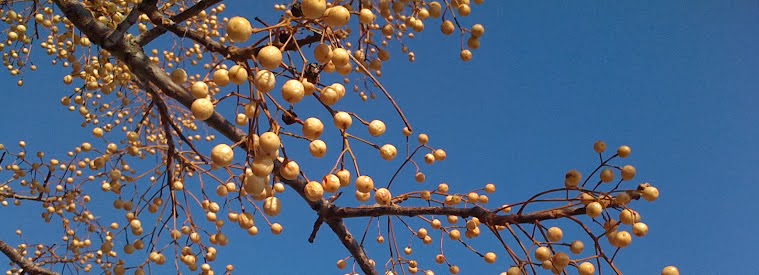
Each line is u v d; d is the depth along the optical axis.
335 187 0.66
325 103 0.63
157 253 0.89
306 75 0.67
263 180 0.62
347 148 0.67
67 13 0.79
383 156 0.69
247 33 0.61
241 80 0.63
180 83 0.73
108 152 0.94
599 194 0.73
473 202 0.87
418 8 0.88
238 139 0.82
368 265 0.97
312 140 0.64
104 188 0.94
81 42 0.97
